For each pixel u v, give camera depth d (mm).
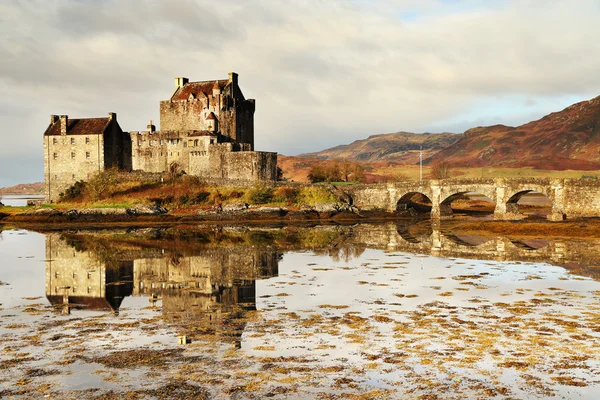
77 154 130000
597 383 23234
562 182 97500
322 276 48594
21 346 28547
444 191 115438
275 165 137375
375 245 71750
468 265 54125
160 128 146125
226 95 143500
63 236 86000
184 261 57750
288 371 24859
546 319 32781
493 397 22047
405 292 41344
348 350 27609
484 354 26734
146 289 43219
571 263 54250
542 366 25109
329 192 128375
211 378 24125
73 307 37406
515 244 70688
